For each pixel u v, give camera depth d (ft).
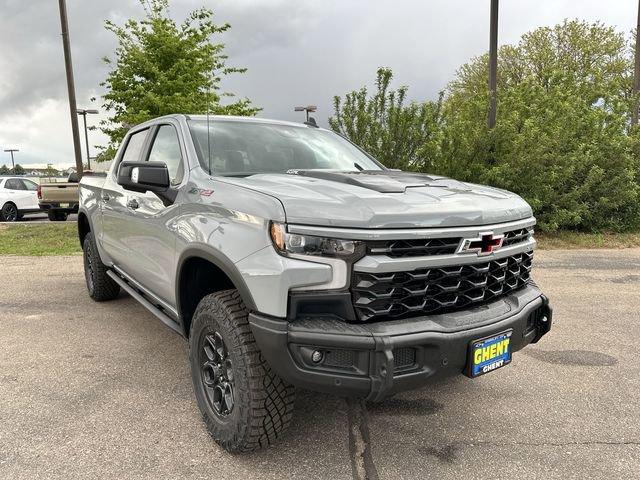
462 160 34.73
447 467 8.54
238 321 8.29
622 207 37.52
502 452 9.00
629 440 9.41
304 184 8.79
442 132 34.27
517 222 9.31
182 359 12.97
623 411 10.53
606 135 35.27
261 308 7.72
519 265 9.78
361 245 7.46
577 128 35.53
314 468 8.43
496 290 9.10
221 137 11.61
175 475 8.16
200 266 9.78
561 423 10.04
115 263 15.53
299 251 7.53
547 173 33.71
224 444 8.73
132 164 10.57
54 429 9.48
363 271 7.43
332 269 7.49
